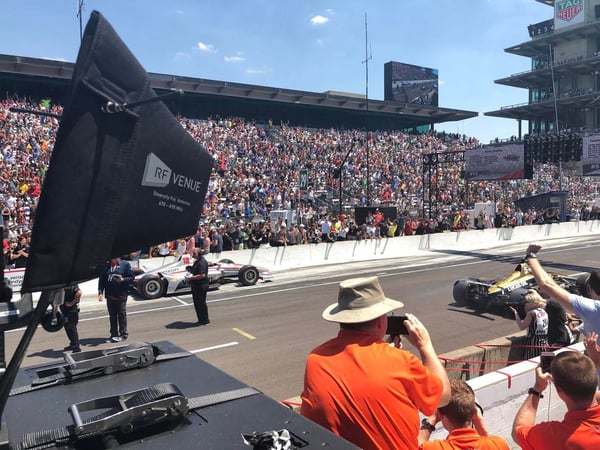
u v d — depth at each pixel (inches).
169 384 63.5
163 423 60.1
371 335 85.8
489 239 1083.9
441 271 698.8
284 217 976.3
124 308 365.7
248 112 2059.5
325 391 79.0
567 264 737.6
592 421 95.7
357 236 891.4
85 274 47.7
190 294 547.8
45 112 50.1
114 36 48.4
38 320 46.6
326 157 1680.6
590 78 2876.5
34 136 1182.3
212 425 60.1
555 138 983.6
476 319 408.2
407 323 91.0
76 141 45.9
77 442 55.4
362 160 1716.3
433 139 2196.1
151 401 59.1
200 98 1932.8
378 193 1475.1
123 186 49.6
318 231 911.0
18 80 1505.9
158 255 675.4
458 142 2237.9
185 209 56.9
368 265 771.4
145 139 51.6
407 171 1742.1
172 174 55.1
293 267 754.8
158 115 53.2
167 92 51.6
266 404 66.2
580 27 2736.2
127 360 78.1
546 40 2930.6
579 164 2284.7
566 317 250.4
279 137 1807.3
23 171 985.5
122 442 55.9
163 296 539.5
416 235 966.4
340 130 2055.9
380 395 76.4
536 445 102.7
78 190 46.3
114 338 363.3
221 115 1996.8
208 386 71.3
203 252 408.5
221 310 463.5
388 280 625.6
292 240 828.6
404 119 2397.9
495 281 449.4
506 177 1079.6
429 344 89.1
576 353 100.3
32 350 334.6
